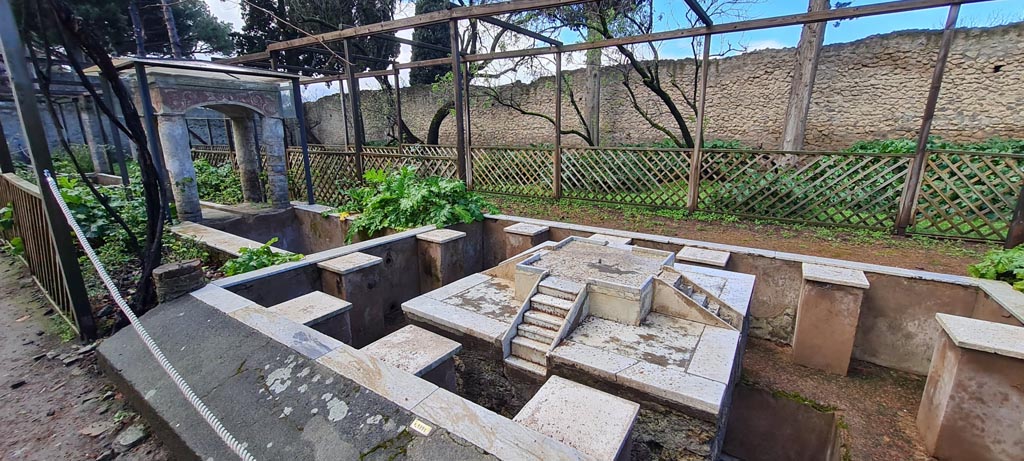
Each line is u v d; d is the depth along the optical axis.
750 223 5.58
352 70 6.79
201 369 1.89
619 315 2.60
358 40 12.60
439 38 14.59
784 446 2.97
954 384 2.20
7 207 3.95
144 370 2.01
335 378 1.69
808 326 3.17
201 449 1.56
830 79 9.01
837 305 3.03
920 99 8.28
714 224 5.58
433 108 13.77
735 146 9.85
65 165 8.39
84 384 2.20
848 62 8.80
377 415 1.50
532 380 2.47
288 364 1.81
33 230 3.04
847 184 5.15
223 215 5.32
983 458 2.19
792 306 3.48
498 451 1.31
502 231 4.87
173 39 9.09
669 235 5.11
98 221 3.89
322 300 2.60
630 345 2.35
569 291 2.64
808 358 3.22
